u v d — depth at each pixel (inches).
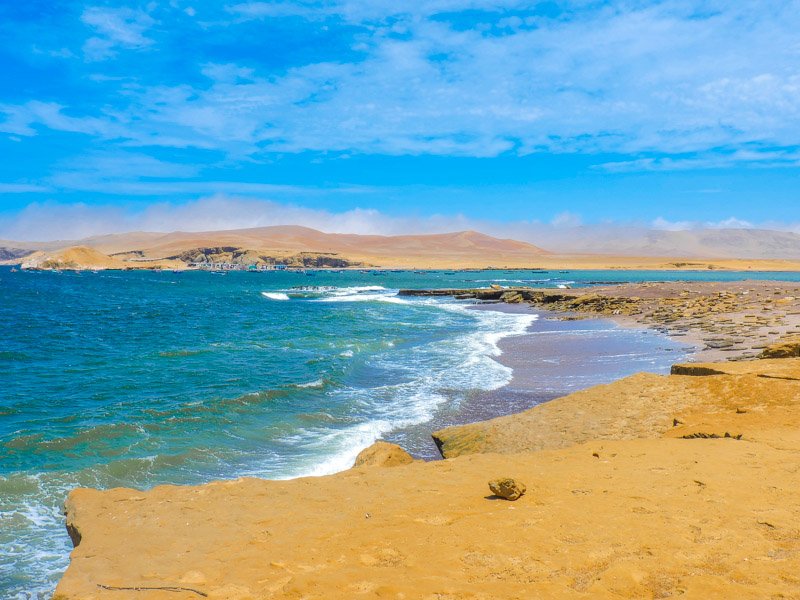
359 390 749.9
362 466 373.4
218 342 1218.6
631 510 252.8
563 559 207.2
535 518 249.1
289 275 6599.4
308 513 277.4
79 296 2869.1
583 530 232.5
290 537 246.8
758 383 481.7
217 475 453.1
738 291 2206.0
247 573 213.2
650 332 1205.1
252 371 882.1
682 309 1595.7
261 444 533.0
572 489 288.7
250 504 297.1
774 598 170.7
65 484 426.3
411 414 628.4
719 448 347.6
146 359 996.6
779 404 435.8
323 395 724.7
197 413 636.1
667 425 437.1
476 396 695.1
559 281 4658.0
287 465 474.9
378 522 257.0
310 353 1053.2
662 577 189.6
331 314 1881.2
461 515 260.8
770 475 288.8
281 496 307.9
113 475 449.4
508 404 655.8
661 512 247.6
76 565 232.8
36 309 2078.0
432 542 229.5
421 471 344.5
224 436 555.2
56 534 348.5
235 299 2758.4
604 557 207.0
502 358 947.3
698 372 540.1
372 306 2261.3
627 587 183.5
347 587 194.4
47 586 291.7
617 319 1531.7
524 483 291.9
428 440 541.0
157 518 283.7
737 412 436.1
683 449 352.2
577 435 447.2
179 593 199.3
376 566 211.6
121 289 3624.5
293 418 617.3
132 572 222.4
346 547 231.0
